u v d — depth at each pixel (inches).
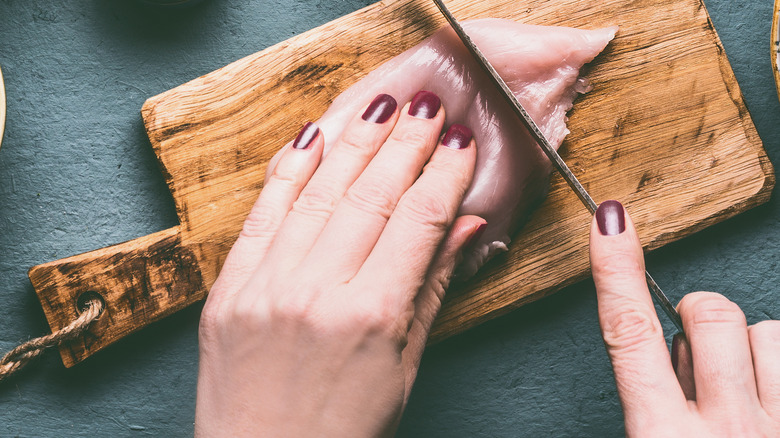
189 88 21.2
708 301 17.8
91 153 22.2
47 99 22.1
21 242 22.1
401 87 20.6
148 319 21.1
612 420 22.0
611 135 21.4
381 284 17.6
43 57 22.2
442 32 20.7
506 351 22.1
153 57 22.2
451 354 22.1
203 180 21.2
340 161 18.9
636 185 21.4
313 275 17.6
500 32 20.7
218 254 21.2
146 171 22.2
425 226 18.1
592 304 22.0
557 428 22.0
